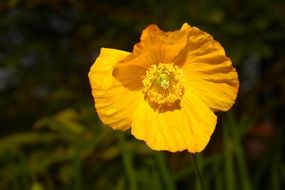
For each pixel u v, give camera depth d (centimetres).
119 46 68
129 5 68
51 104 69
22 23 70
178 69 29
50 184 56
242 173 43
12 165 56
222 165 46
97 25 70
